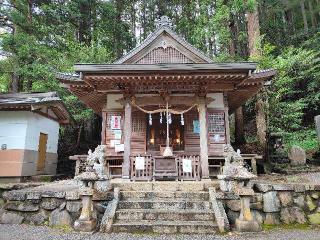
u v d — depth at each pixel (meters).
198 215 6.06
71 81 9.84
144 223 5.79
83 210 5.94
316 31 21.75
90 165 6.66
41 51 15.24
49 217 6.49
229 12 15.30
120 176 10.14
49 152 14.24
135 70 8.18
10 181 11.24
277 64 13.34
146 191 7.01
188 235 5.41
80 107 16.67
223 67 8.12
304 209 6.71
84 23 20.69
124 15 26.89
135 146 10.70
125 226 5.70
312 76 16.38
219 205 6.21
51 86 15.88
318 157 13.48
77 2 18.58
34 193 6.70
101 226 5.71
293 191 6.80
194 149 10.54
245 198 5.90
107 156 10.24
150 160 8.88
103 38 21.56
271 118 13.10
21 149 11.56
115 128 10.66
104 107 10.96
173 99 9.43
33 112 12.37
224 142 10.33
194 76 8.45
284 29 23.64
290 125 14.51
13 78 16.61
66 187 8.16
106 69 8.14
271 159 13.41
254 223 5.67
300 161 12.66
